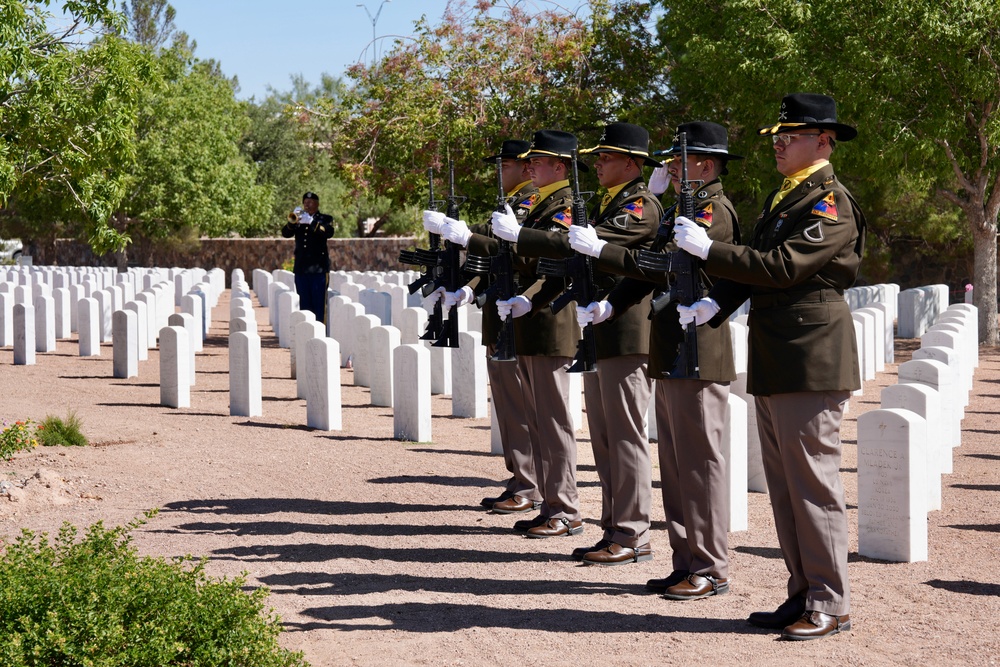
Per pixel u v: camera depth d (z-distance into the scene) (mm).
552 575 6102
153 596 4359
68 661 4004
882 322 14844
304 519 7375
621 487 6273
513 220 6211
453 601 5656
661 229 5559
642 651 4891
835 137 5039
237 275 33250
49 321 17219
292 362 14570
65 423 10070
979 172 17797
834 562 4996
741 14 17359
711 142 5621
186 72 41594
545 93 20125
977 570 6051
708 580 5660
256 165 46938
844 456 9484
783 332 4930
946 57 15922
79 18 12180
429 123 19594
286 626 5285
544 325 6773
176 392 11984
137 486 8266
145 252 47031
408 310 14359
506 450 7723
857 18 16781
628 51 20484
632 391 6160
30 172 12539
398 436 10266
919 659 4715
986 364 16109
